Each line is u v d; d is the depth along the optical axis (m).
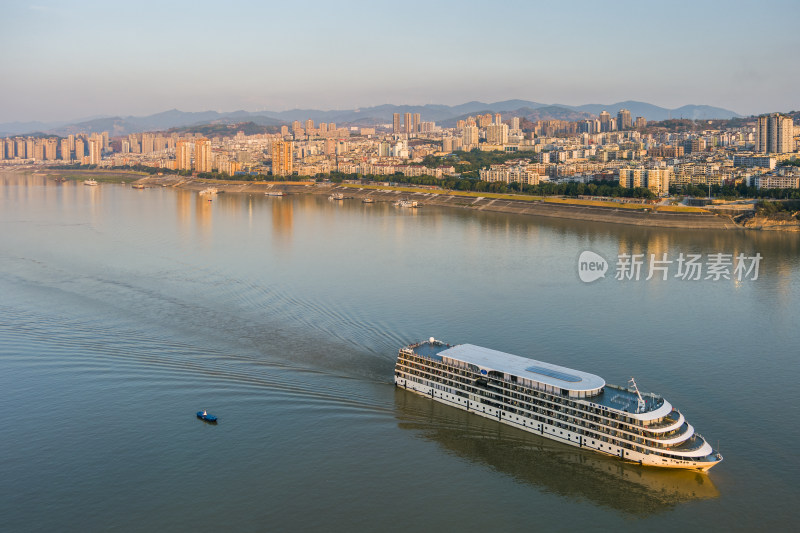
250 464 172.50
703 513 152.62
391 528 149.12
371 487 163.50
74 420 193.38
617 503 156.75
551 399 182.38
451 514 153.75
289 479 166.38
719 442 179.75
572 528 148.75
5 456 175.12
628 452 170.25
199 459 174.38
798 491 159.12
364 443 182.62
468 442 182.88
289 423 192.50
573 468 170.38
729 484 162.38
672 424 170.25
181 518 151.88
